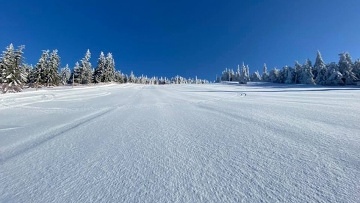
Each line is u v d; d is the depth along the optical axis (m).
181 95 19.25
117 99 15.33
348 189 1.96
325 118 5.54
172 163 2.76
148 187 2.14
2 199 1.98
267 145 3.37
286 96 15.55
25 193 2.08
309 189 1.99
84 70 60.69
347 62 47.09
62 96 18.50
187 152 3.17
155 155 3.09
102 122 6.00
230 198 1.89
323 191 1.95
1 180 2.37
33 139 4.14
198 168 2.57
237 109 8.02
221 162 2.73
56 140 4.04
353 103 9.30
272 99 12.76
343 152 2.91
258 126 4.79
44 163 2.85
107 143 3.79
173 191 2.04
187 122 5.68
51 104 11.62
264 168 2.50
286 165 2.56
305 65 58.34
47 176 2.45
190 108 8.89
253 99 12.95
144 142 3.80
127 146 3.58
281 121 5.29
